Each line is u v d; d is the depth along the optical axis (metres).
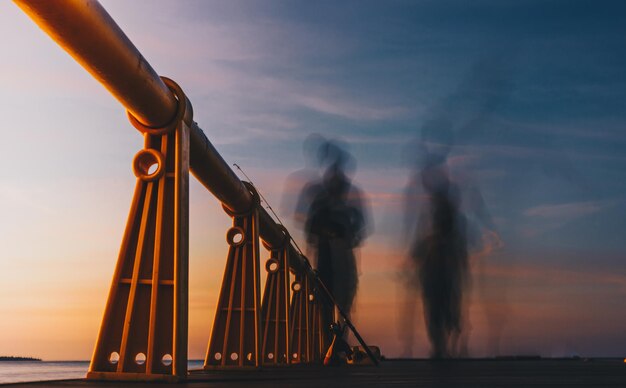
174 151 12.22
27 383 10.12
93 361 11.24
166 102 11.76
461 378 14.02
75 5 8.36
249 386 9.83
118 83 10.29
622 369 25.41
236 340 19.97
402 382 11.56
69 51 9.36
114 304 11.58
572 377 15.22
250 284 20.38
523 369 24.75
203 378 12.91
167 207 12.03
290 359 26.06
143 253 11.80
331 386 9.75
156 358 11.34
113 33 9.41
